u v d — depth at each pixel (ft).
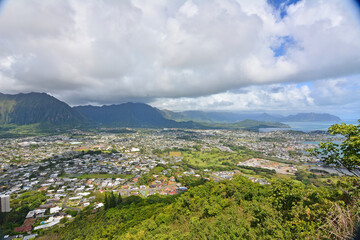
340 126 27.94
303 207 34.81
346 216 23.32
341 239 22.09
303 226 29.17
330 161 28.91
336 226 23.97
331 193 32.04
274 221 33.40
